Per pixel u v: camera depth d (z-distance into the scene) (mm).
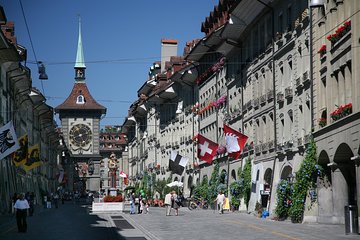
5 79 56312
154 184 96062
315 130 36625
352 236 25234
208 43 64375
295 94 40906
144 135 114625
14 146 35062
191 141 78750
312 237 24766
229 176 60438
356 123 28359
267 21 47750
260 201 47812
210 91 69375
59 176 104562
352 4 29562
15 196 38938
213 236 26203
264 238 24656
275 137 45188
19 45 67000
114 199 58750
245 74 54438
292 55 41625
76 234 28734
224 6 62406
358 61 28688
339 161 32688
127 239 25781
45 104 86000
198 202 68062
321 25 35625
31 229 32688
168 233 28484
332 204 34688
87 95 162750
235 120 58125
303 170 36156
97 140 162125
